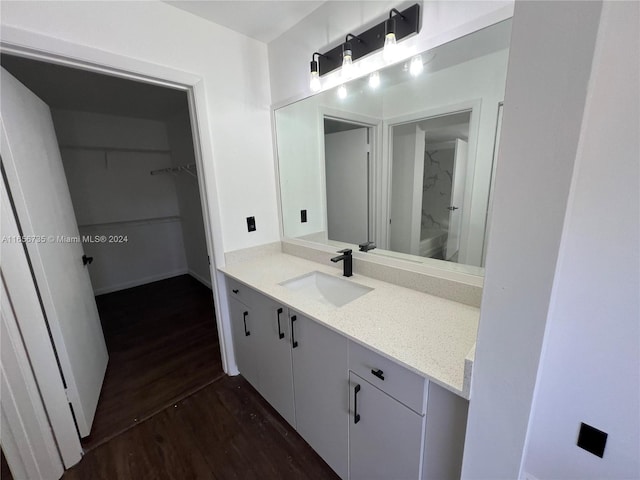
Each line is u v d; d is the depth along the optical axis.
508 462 0.70
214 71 1.61
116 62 1.28
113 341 2.42
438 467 0.86
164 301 3.26
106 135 3.36
